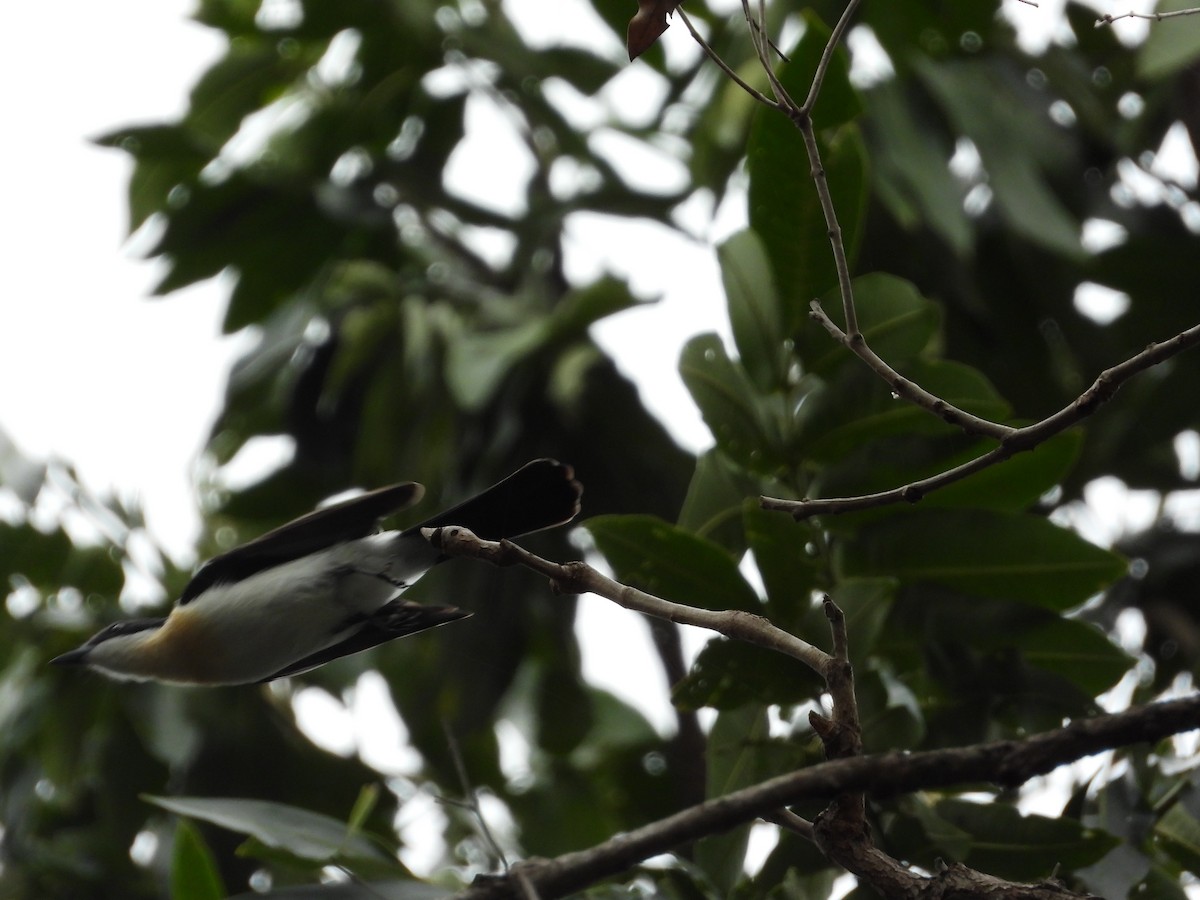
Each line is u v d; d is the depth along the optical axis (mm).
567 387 8406
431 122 11305
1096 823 6168
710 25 10055
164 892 9195
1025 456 5941
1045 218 8453
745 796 4094
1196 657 8516
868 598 5883
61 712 9367
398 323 9641
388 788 9617
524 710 9680
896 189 8789
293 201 10695
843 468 6109
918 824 5762
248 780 9391
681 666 9727
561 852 10133
